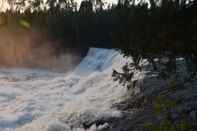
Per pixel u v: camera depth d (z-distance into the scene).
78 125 6.54
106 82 9.23
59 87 11.30
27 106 8.86
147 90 6.87
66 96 9.77
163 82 6.88
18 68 18.77
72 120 6.84
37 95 10.23
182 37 3.13
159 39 3.32
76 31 19.88
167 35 3.20
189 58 3.36
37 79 13.91
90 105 7.52
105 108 7.02
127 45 3.77
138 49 3.61
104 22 19.41
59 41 20.02
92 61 15.52
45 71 17.50
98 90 8.76
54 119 7.16
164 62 3.78
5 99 10.09
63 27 20.25
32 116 8.03
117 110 6.62
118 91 7.82
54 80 12.58
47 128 6.38
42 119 7.49
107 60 14.79
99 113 6.63
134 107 6.46
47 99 9.62
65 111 7.70
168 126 3.44
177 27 3.14
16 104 9.32
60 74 16.00
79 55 19.39
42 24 20.75
